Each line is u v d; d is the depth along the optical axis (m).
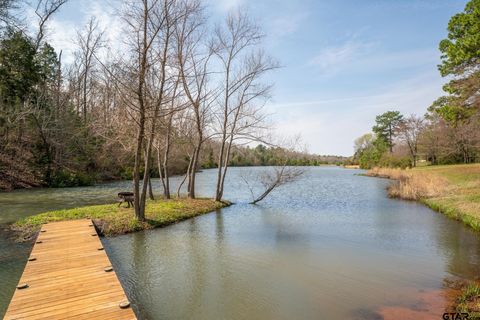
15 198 19.91
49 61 33.31
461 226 13.48
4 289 6.89
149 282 7.64
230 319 5.94
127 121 13.94
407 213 16.84
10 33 20.28
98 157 32.62
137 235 11.73
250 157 40.84
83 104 36.41
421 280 7.75
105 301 5.28
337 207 19.11
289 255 9.75
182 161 40.78
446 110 19.59
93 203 18.05
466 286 7.26
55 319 4.66
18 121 25.98
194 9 15.48
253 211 17.44
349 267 8.73
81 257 7.62
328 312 6.17
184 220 14.65
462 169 35.09
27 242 10.23
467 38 16.75
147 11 11.28
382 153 61.53
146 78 12.92
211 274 8.16
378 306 6.38
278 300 6.71
